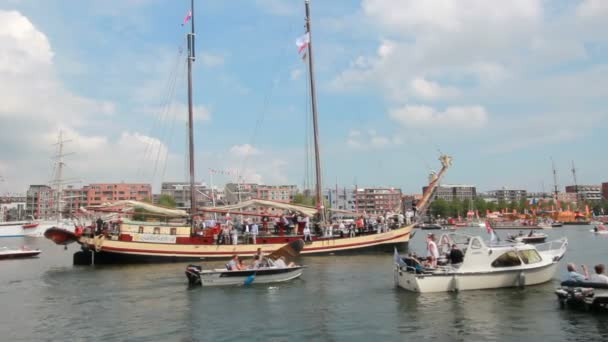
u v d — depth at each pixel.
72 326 19.28
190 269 28.61
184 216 44.34
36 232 120.69
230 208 45.91
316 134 50.47
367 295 24.23
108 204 41.41
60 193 122.75
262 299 23.83
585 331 16.55
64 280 31.94
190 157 47.53
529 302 21.14
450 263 25.48
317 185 49.84
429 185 52.22
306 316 20.06
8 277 34.25
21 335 18.05
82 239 40.56
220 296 24.80
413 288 24.25
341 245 45.22
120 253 39.25
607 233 91.38
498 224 136.88
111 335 17.83
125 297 25.22
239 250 42.12
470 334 16.72
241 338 17.02
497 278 24.39
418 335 16.81
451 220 168.50
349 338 16.70
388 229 47.94
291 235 44.16
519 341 15.74
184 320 19.80
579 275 20.58
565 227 129.88
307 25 51.72
